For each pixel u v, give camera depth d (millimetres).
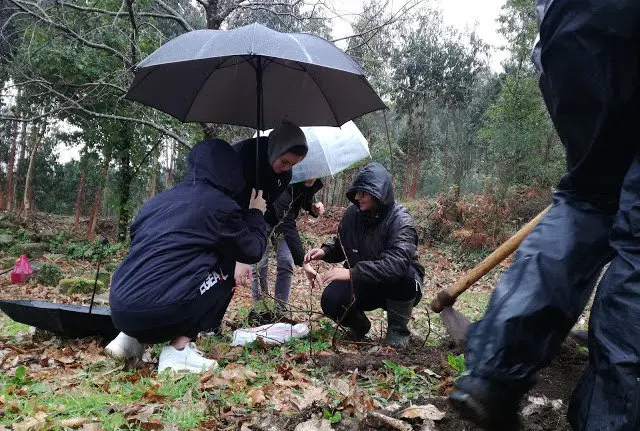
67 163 30766
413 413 2361
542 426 2367
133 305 2943
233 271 3367
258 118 3668
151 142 14914
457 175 35594
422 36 23984
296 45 3057
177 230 3074
